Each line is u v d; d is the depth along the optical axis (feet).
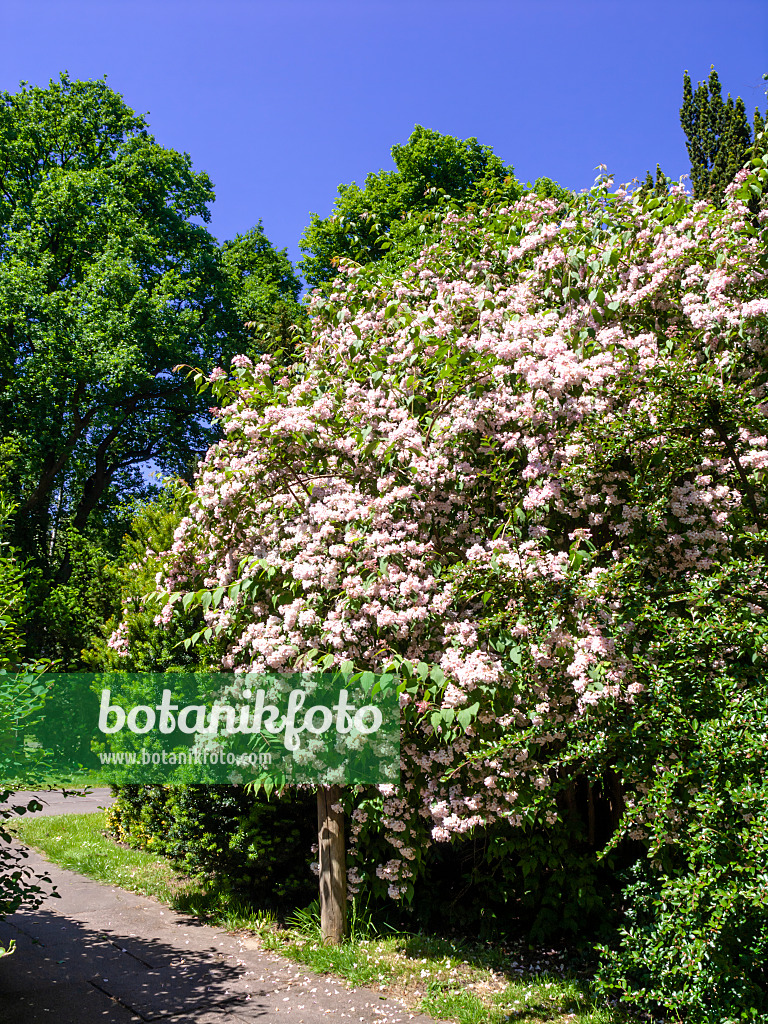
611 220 17.40
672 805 11.68
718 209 16.20
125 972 15.48
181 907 19.79
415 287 20.43
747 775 10.28
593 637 12.48
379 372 16.87
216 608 17.78
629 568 12.87
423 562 14.96
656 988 11.96
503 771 13.98
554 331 15.76
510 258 18.30
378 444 15.33
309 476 16.69
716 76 46.98
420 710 13.60
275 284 74.79
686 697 11.59
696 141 47.67
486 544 15.02
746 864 9.95
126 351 53.42
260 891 20.52
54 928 18.21
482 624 13.62
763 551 13.11
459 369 15.28
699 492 13.56
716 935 10.21
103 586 48.88
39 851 26.76
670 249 15.88
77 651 47.19
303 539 15.72
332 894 16.71
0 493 18.07
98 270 56.29
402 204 55.77
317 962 15.62
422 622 14.56
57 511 69.15
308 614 14.76
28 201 61.00
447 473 15.47
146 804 25.05
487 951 16.20
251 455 16.81
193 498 18.86
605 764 13.30
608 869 17.22
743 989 10.45
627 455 14.11
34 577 50.60
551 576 13.51
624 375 14.15
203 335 61.98
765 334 13.87
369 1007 13.82
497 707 13.97
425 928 17.70
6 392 53.42
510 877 16.60
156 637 23.80
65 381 53.88
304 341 21.75
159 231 63.67
